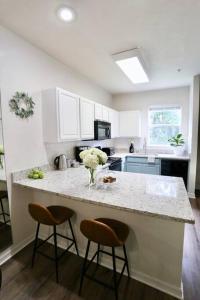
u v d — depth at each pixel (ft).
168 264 5.01
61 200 6.70
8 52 6.40
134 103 15.87
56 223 5.39
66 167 9.13
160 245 5.06
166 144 15.30
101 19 5.76
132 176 7.61
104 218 5.62
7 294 5.06
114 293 5.05
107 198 5.19
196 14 5.53
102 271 5.81
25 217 7.32
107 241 4.46
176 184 6.48
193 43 7.32
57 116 7.71
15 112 6.77
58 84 8.98
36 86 7.66
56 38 6.93
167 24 6.05
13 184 6.78
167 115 15.10
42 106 7.99
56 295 5.02
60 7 5.22
